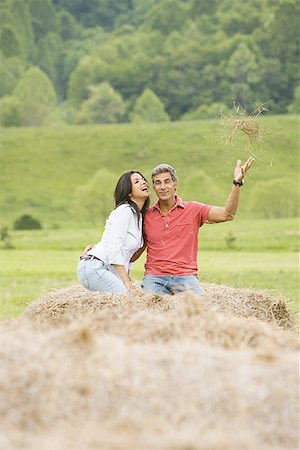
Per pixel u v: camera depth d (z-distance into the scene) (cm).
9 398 839
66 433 785
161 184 1495
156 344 971
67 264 4816
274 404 827
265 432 804
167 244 1500
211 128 14525
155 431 786
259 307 1455
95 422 809
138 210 1502
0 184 12900
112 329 1043
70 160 13875
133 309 1285
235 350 962
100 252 1480
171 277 1484
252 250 5981
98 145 14312
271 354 909
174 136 14338
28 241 7188
